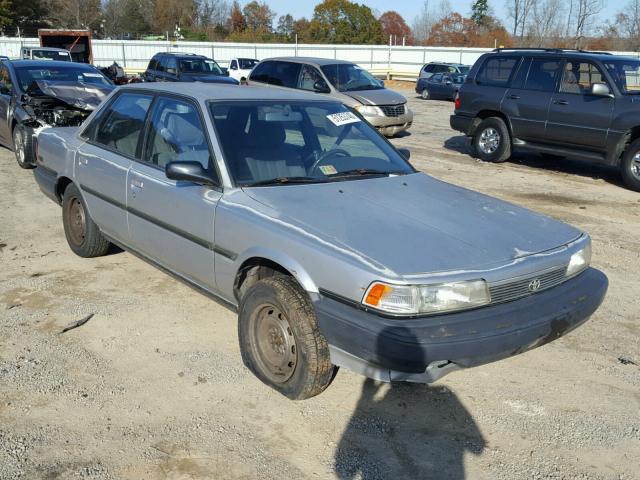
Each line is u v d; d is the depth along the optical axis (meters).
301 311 3.23
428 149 12.88
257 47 37.91
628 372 3.92
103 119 5.19
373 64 39.56
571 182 9.81
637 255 6.24
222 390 3.57
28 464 2.90
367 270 2.98
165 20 70.88
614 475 2.97
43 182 5.88
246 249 3.52
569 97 9.98
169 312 4.56
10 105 9.68
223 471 2.90
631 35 49.72
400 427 3.29
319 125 4.47
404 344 2.86
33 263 5.49
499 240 3.39
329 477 2.89
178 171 3.72
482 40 60.09
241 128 4.08
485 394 3.62
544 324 3.15
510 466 3.01
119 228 4.82
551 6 52.84
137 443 3.08
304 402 3.47
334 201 3.68
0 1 54.12
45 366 3.76
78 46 32.81
